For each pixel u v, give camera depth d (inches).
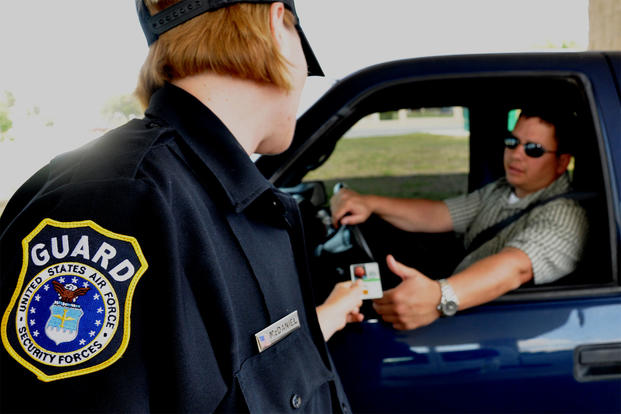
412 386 44.4
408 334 45.2
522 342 44.6
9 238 18.5
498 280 46.1
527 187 59.8
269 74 23.6
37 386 16.8
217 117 23.6
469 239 67.4
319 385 25.7
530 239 49.9
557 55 49.0
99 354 17.3
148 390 18.3
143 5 24.0
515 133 59.0
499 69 48.7
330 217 63.5
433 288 44.7
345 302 40.3
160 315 18.6
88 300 17.5
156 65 24.0
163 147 21.8
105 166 19.7
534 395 44.3
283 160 49.6
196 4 22.6
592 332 44.8
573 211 51.0
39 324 17.2
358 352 45.1
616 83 47.3
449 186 116.1
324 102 50.2
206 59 22.9
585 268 50.0
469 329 45.1
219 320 20.5
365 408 44.6
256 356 22.8
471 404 44.3
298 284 27.0
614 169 46.1
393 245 66.1
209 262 20.4
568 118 54.4
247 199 23.2
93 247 17.9
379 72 50.6
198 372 19.4
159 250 18.8
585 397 44.4
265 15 23.1
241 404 21.3
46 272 17.5
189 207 20.7
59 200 18.5
